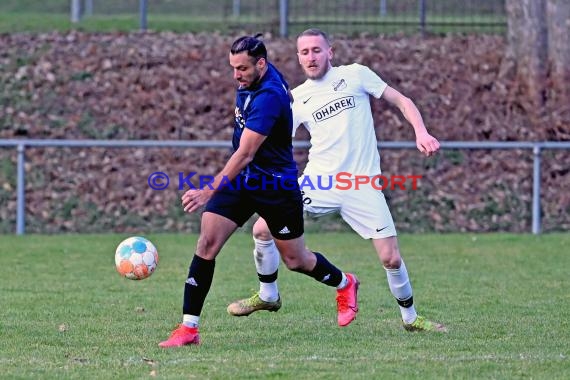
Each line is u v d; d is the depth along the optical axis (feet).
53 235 139.74
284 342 70.13
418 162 157.38
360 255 121.39
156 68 181.16
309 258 71.67
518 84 180.65
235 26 204.74
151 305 87.51
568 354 65.51
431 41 192.54
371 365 61.46
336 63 185.37
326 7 214.28
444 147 139.33
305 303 88.33
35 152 157.99
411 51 188.75
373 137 75.20
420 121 72.79
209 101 175.01
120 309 85.20
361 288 97.40
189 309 68.44
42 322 78.48
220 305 87.51
